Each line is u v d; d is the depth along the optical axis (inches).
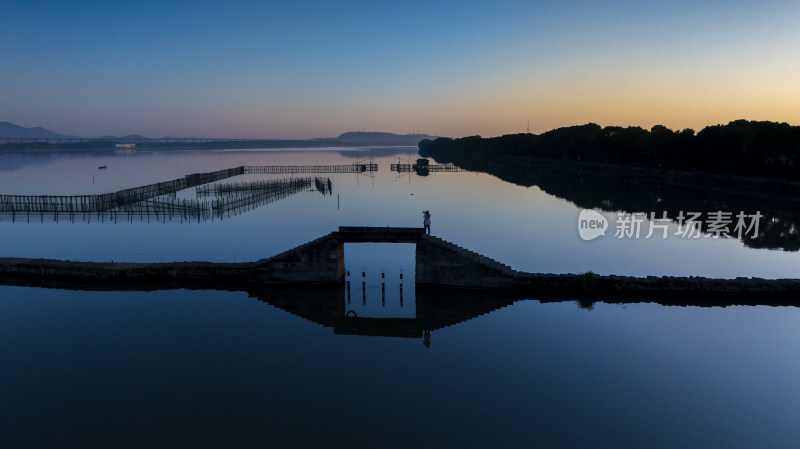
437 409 964.6
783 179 4003.4
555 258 2140.7
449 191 4640.8
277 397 1010.1
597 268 1979.6
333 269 1673.2
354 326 1418.6
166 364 1162.6
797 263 2059.5
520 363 1168.2
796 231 2714.1
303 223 2987.2
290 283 1694.1
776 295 1555.1
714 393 1026.7
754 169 4360.2
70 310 1528.1
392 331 1381.6
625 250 2293.3
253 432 885.8
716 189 4466.0
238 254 2203.5
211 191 4434.1
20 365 1151.6
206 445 848.9
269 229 2795.3
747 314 1469.0
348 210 3489.2
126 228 2829.7
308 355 1219.9
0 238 2536.9
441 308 1568.7
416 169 7086.6
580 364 1159.6
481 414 946.7
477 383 1071.6
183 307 1558.8
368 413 948.0
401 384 1067.9
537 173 6722.4
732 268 1988.2
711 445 855.7
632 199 3973.9
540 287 1625.2
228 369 1138.0
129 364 1161.4
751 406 978.1
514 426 904.9
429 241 1644.9
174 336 1328.7
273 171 7224.4
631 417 939.3
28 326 1390.3
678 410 962.1
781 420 929.5
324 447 842.2
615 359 1184.8
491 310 1539.1
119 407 970.7
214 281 1747.0
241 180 5915.4
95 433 886.4
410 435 876.6
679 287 1588.3
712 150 4741.6
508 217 3169.3
